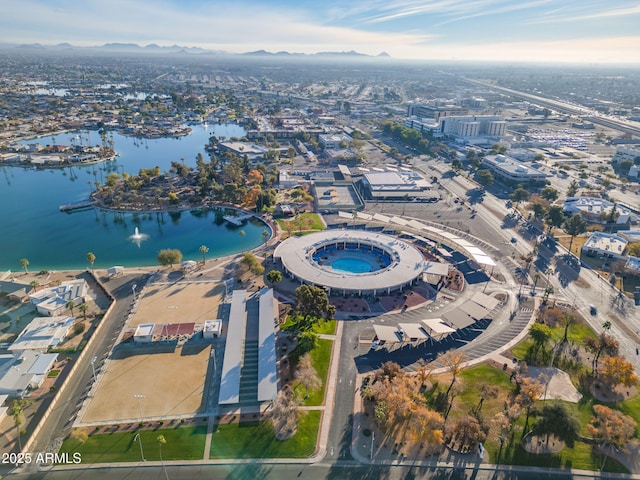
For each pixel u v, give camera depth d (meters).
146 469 127.19
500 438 141.88
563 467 133.25
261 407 150.75
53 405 148.25
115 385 158.50
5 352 175.62
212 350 179.12
